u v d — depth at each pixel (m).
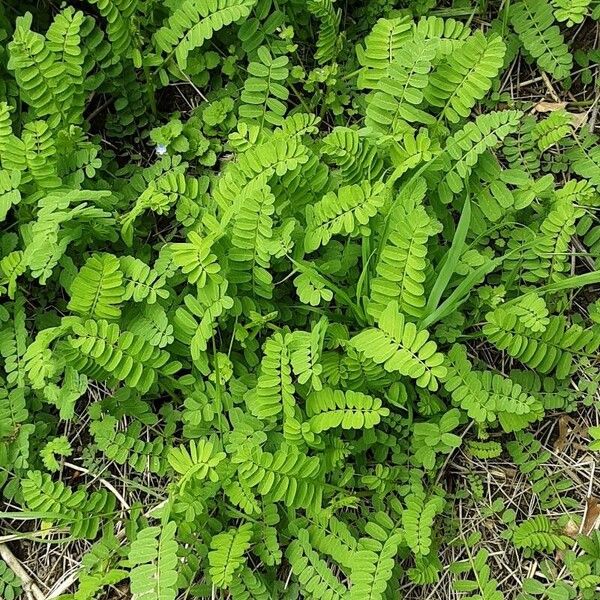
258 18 0.69
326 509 0.60
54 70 0.65
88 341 0.60
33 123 0.64
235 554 0.58
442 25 0.67
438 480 0.65
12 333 0.65
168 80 0.70
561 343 0.64
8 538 0.64
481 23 0.73
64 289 0.68
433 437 0.62
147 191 0.65
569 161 0.69
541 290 0.65
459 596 0.63
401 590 0.63
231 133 0.70
